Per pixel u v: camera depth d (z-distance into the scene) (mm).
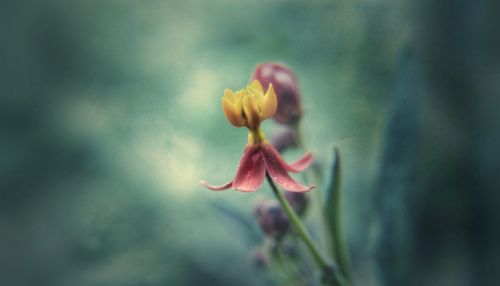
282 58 209
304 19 206
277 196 104
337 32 194
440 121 153
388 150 129
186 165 214
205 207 209
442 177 153
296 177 133
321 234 123
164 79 228
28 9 244
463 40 150
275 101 104
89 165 225
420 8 151
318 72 196
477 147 151
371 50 188
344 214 171
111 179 220
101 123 227
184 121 220
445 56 151
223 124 218
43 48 243
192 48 230
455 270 155
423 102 151
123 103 228
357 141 180
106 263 209
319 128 183
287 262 127
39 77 241
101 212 214
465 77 150
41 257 219
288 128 132
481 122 151
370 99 182
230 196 197
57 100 239
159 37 235
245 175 102
